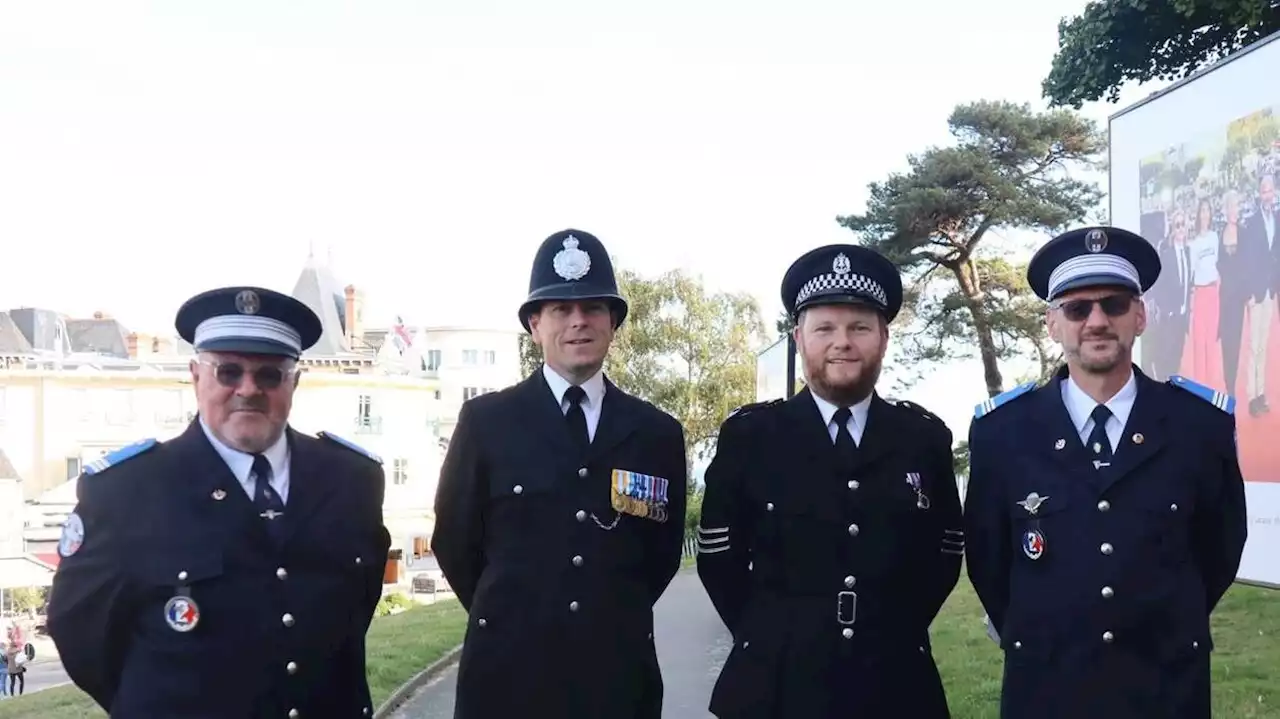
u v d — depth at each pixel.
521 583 3.67
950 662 7.77
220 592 3.04
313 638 3.11
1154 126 9.80
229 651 3.01
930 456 3.86
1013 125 23.06
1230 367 8.77
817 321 3.74
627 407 3.93
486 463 3.84
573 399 3.87
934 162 22.83
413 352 57.91
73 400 47.41
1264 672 6.90
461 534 3.88
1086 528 3.40
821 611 3.64
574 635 3.61
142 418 48.06
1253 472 8.45
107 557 3.05
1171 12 12.66
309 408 45.72
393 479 46.97
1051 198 23.61
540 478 3.74
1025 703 3.42
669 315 35.56
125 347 59.94
